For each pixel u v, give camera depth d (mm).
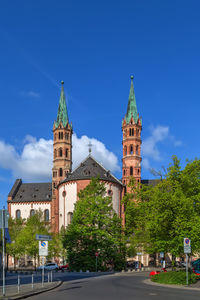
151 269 72688
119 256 64688
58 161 104938
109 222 63906
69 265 63531
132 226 70312
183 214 35375
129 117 105250
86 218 63344
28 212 111312
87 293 23766
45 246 29516
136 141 103562
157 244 37125
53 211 103375
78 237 63344
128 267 87500
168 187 39094
